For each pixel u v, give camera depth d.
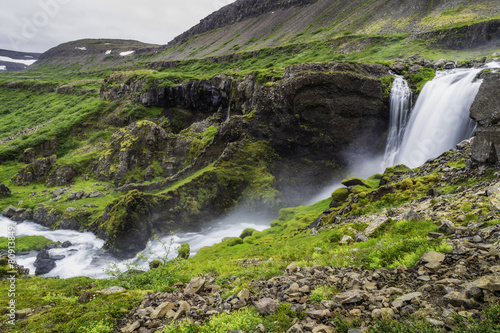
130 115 119.12
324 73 67.75
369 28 157.75
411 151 61.81
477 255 8.25
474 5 128.38
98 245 55.00
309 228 28.91
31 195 82.81
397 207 19.28
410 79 74.19
